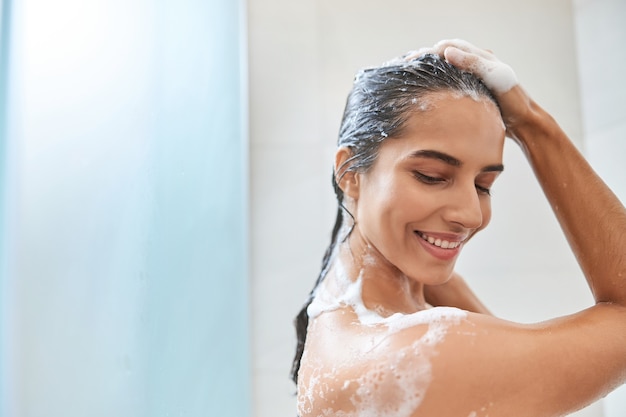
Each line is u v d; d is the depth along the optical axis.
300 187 1.45
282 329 1.41
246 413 0.84
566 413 0.47
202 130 0.79
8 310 0.62
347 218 0.60
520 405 0.45
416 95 0.52
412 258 0.53
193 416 0.76
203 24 0.80
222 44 0.83
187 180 0.77
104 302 0.67
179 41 0.77
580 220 0.58
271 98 1.47
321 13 1.50
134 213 0.70
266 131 1.46
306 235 1.44
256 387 1.40
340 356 0.50
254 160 1.45
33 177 0.64
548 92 1.51
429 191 0.52
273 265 1.43
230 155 0.83
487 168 0.53
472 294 0.76
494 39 1.52
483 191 0.56
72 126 0.66
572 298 1.45
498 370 0.45
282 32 1.49
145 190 0.71
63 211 0.65
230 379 0.81
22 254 0.62
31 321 0.63
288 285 1.42
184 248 0.75
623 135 1.33
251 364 1.40
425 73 0.53
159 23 0.74
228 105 0.83
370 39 1.50
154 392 0.71
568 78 1.51
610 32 1.38
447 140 0.51
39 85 0.65
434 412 0.46
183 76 0.78
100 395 0.65
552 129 0.60
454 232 0.52
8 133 0.63
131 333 0.68
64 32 0.67
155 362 0.71
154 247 0.72
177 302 0.75
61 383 0.63
